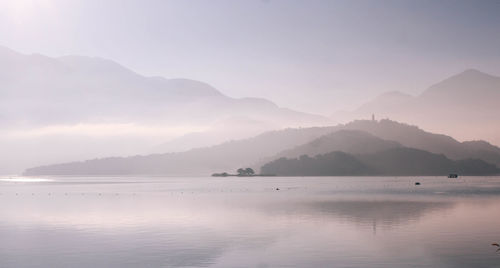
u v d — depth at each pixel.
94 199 128.75
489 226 61.84
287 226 63.50
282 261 40.72
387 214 79.19
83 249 47.16
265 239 52.09
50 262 41.56
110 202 114.69
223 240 51.62
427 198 125.12
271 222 68.31
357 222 67.56
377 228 60.72
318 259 41.31
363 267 38.28
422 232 56.62
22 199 131.25
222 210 89.12
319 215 78.25
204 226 64.12
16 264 40.94
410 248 45.88
